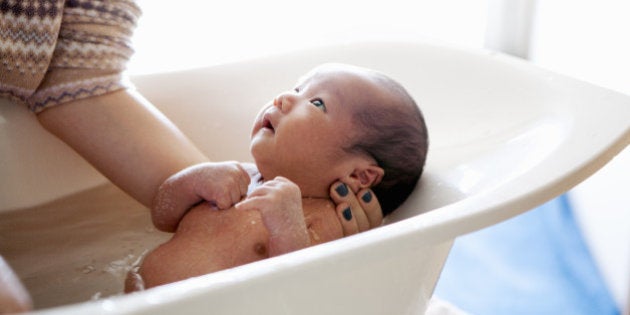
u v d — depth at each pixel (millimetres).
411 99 1222
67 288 1141
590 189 1813
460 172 1220
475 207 871
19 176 1242
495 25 1792
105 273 1181
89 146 1203
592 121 1121
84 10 1170
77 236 1254
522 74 1311
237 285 682
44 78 1182
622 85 1583
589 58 1725
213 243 1077
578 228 1902
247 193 1174
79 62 1182
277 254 997
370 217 1186
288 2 1781
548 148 1084
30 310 768
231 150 1453
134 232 1283
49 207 1275
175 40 1712
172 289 659
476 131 1295
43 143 1258
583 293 1749
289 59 1490
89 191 1315
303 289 843
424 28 1880
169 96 1398
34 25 1104
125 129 1205
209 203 1139
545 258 1854
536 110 1238
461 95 1366
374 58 1478
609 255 1709
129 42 1254
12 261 1181
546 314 1690
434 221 829
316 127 1152
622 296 1636
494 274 1824
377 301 985
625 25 1576
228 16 1735
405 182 1217
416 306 1092
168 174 1204
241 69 1467
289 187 1005
